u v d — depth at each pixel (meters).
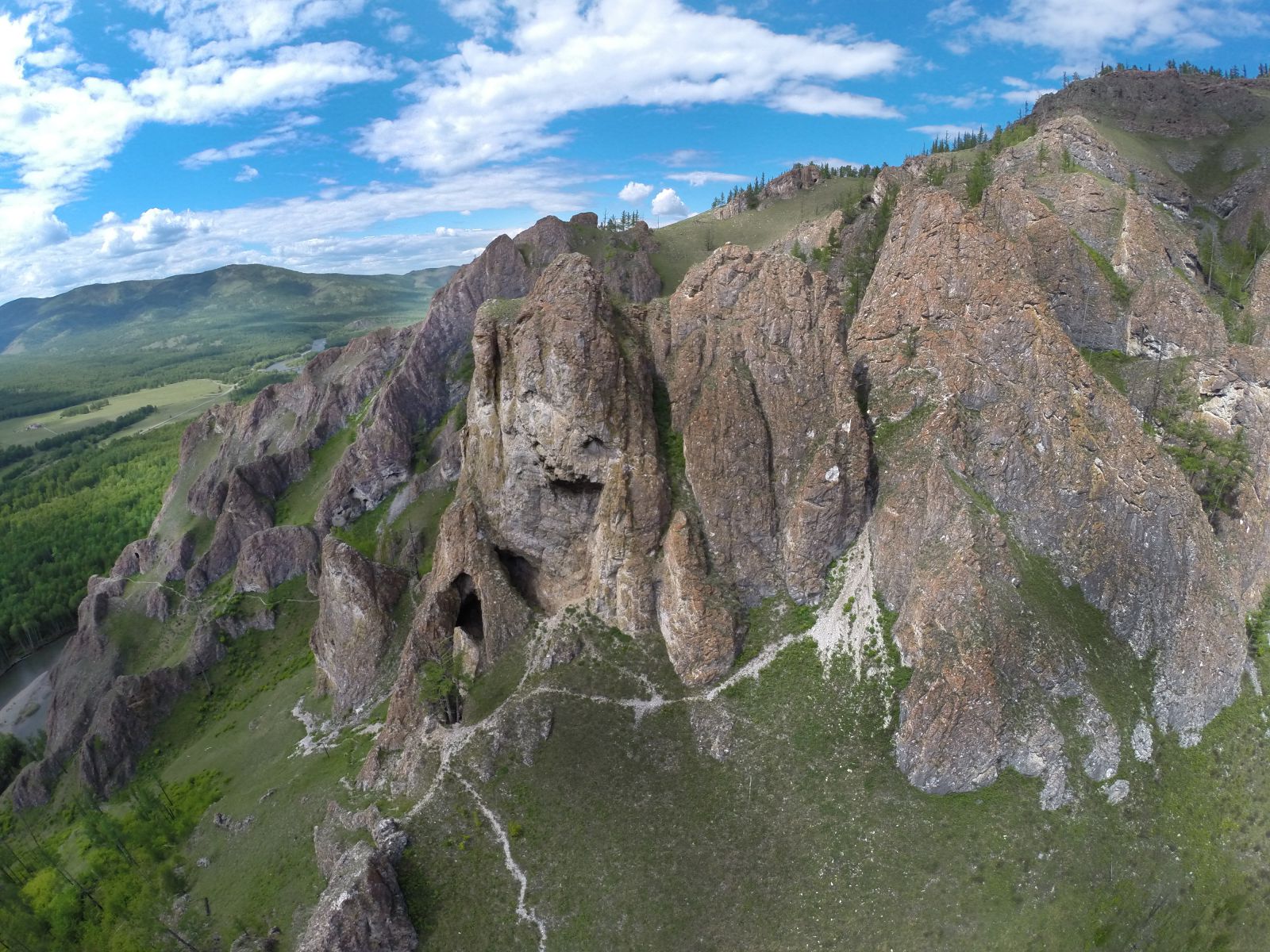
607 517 82.75
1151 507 75.69
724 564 81.75
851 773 68.25
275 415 188.12
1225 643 74.19
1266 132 133.88
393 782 77.19
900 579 75.19
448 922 62.81
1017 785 64.62
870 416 85.69
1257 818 66.50
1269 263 105.62
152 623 144.62
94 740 112.56
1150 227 102.12
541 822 69.44
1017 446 77.25
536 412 83.12
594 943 60.72
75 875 89.44
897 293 88.31
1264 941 59.03
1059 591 74.06
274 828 81.88
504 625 86.06
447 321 177.62
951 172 143.12
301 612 138.88
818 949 58.22
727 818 68.00
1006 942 56.72
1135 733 68.88
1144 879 61.03
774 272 85.75
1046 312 80.38
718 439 82.12
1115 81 156.12
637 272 194.38
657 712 77.19
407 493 150.88
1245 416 87.06
